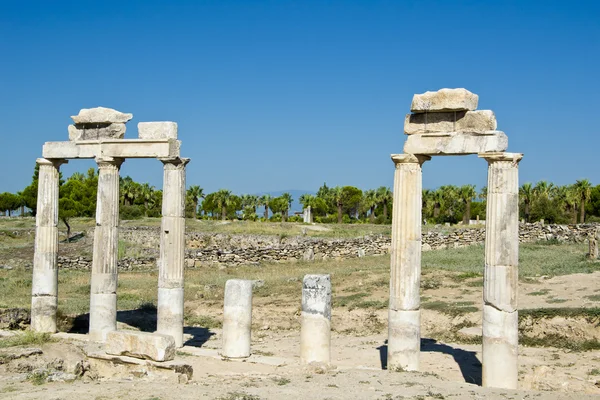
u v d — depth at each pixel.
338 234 69.44
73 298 38.88
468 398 16.94
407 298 21.16
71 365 19.77
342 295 36.91
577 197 98.00
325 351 22.08
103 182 26.20
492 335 19.61
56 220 28.16
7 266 51.47
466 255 51.69
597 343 25.58
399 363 21.25
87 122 26.48
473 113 20.31
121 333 20.27
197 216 122.69
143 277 48.19
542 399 16.97
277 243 63.41
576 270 40.41
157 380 18.72
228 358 23.50
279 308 35.22
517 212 19.73
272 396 16.72
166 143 25.06
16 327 29.33
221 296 39.12
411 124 21.16
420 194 21.27
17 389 17.25
